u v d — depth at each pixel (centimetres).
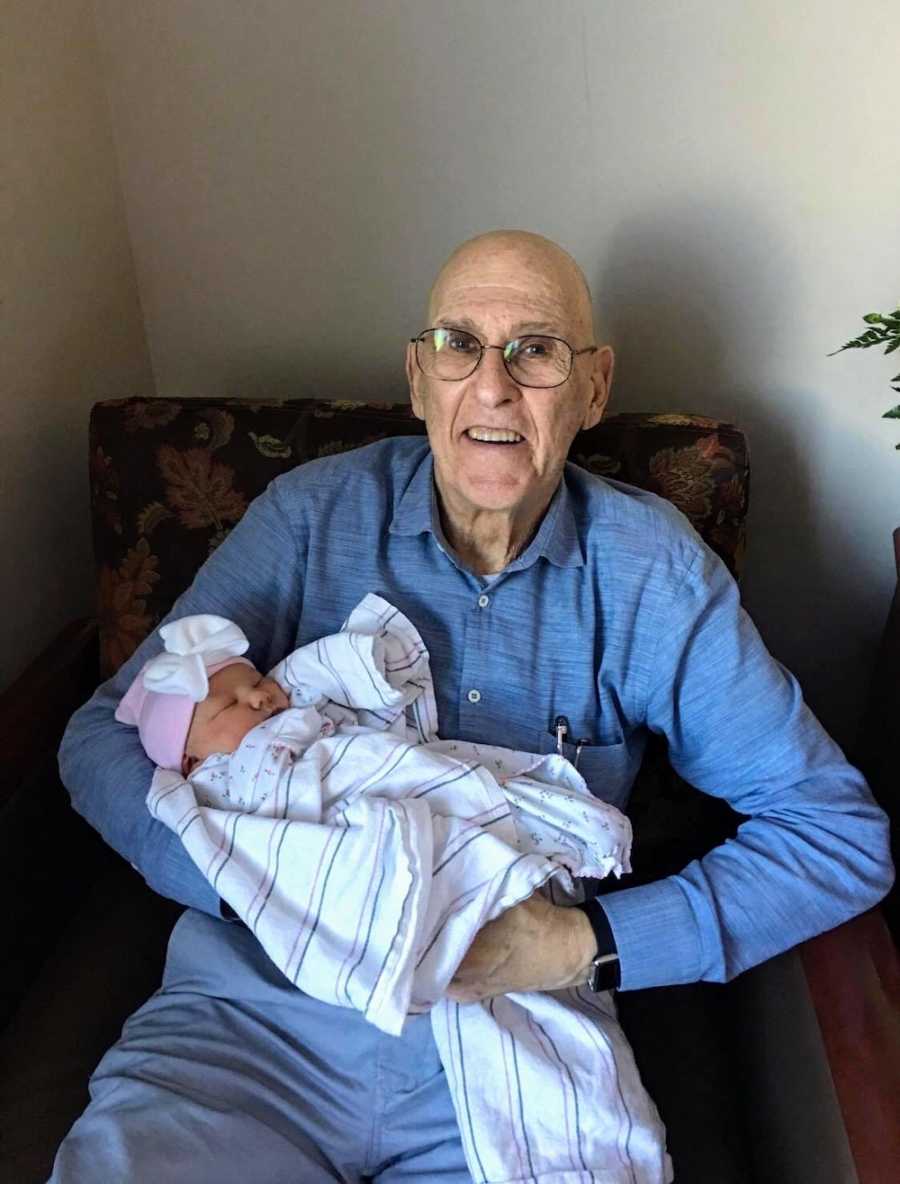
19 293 112
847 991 81
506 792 87
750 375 126
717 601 97
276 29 117
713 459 109
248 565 102
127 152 127
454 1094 81
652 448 110
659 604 96
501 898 80
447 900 79
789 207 116
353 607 101
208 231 131
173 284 135
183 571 115
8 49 106
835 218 115
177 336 139
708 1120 90
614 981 86
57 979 101
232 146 125
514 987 83
